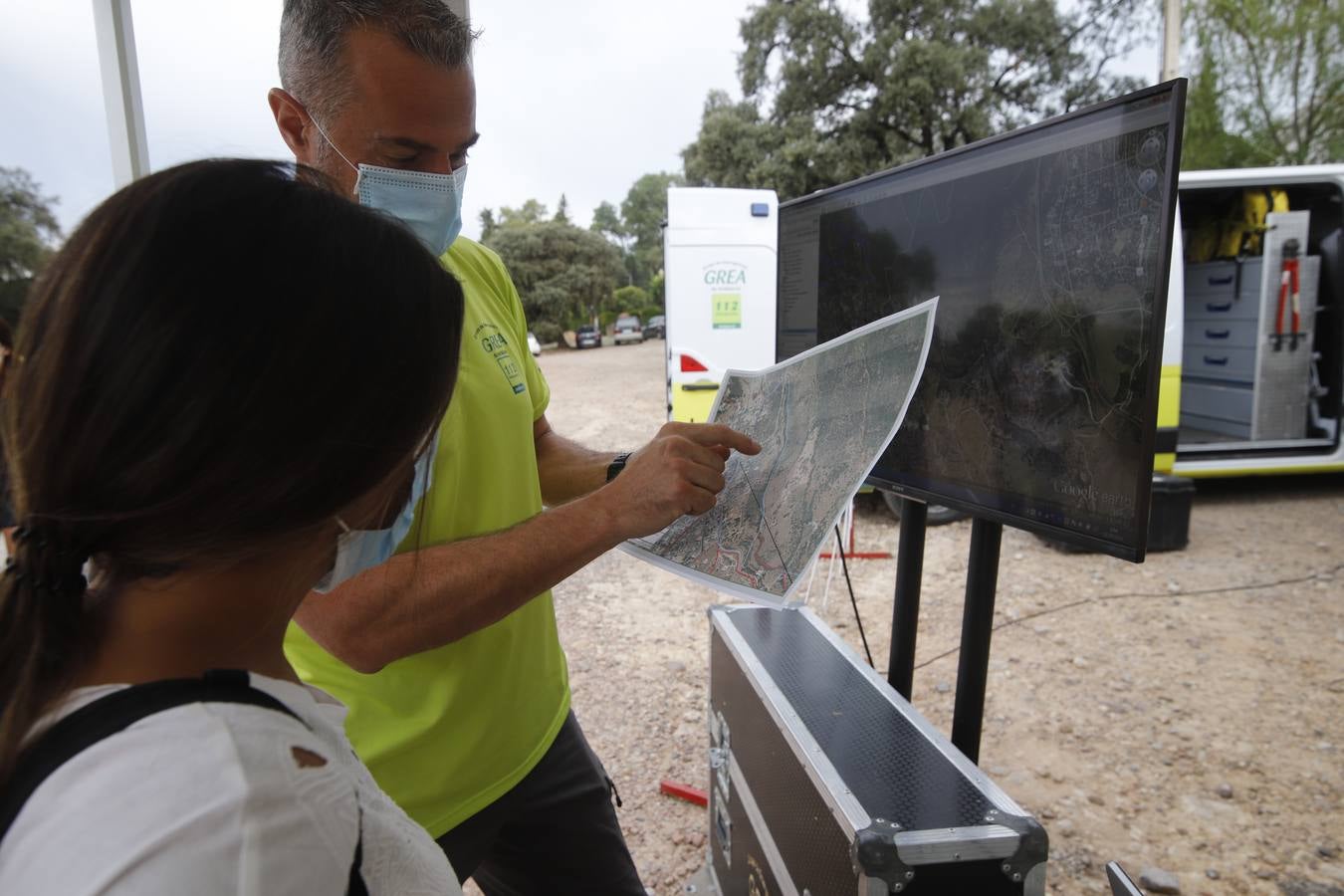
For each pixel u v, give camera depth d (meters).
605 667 3.57
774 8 15.71
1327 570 4.42
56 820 0.40
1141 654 3.53
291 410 0.44
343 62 1.04
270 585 0.53
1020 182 1.19
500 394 1.22
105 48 2.56
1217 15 11.94
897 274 1.49
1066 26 14.80
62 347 0.43
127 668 0.49
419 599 0.97
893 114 14.88
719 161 16.52
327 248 0.47
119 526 0.45
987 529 1.33
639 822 2.52
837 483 1.00
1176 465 5.55
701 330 5.82
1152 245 0.98
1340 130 11.66
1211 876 2.24
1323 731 2.90
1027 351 1.20
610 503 1.03
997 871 1.03
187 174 0.47
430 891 0.55
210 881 0.39
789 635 1.70
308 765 0.47
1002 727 3.01
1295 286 5.66
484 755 1.22
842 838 1.09
